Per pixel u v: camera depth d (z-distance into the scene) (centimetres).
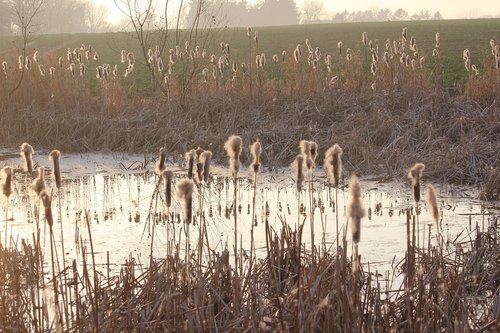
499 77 2236
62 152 2125
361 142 1923
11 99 2352
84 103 2348
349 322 682
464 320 721
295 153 1941
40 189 707
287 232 982
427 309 731
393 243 1191
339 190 1648
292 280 888
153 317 789
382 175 1781
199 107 2298
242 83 2489
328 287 791
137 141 2139
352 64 2602
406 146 1920
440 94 2216
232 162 765
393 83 2302
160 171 946
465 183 1702
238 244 1197
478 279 955
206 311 766
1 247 895
